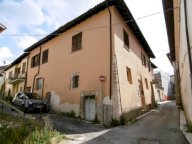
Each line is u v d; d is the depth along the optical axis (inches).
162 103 1074.1
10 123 270.7
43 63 685.3
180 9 376.8
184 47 350.0
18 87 919.0
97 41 475.2
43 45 713.6
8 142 206.8
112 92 408.8
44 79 655.1
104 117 406.0
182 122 403.9
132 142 255.9
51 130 285.1
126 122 410.9
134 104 508.1
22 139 221.8
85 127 363.9
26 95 578.6
